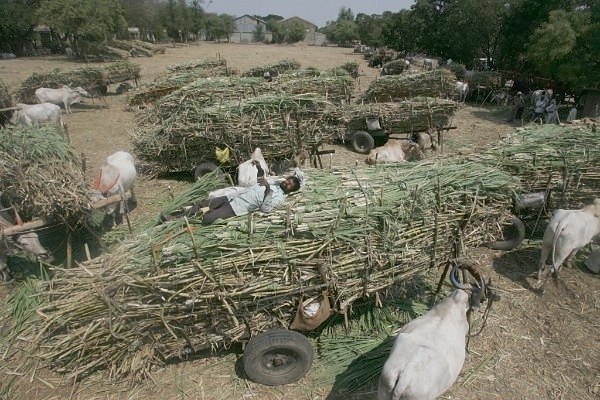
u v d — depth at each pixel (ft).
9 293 19.86
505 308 19.48
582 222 19.83
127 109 60.49
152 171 33.40
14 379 15.42
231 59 137.49
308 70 60.18
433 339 12.62
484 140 46.88
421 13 103.81
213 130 30.58
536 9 71.61
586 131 27.17
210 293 13.80
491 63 92.89
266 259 14.03
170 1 223.10
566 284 21.13
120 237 23.81
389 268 16.07
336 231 14.74
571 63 54.54
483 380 15.60
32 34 148.05
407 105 40.11
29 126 23.61
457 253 17.98
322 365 15.94
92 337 13.66
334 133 32.48
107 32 129.49
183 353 15.33
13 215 20.81
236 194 15.37
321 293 15.01
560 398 14.89
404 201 16.03
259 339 14.21
